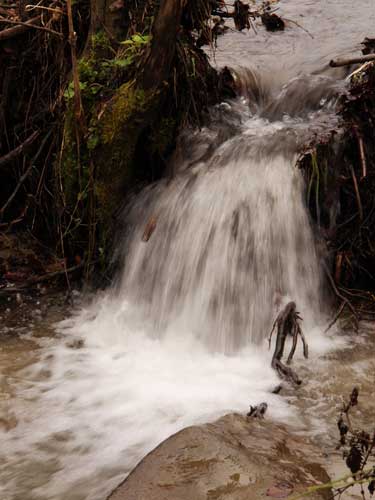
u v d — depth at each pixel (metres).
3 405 4.23
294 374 4.43
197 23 5.66
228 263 5.09
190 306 5.12
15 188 6.10
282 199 5.21
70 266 5.77
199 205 5.32
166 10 5.03
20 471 3.71
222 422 3.88
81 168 5.50
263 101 6.52
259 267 5.08
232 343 4.93
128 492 3.35
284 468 3.51
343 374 4.47
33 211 6.08
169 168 5.70
